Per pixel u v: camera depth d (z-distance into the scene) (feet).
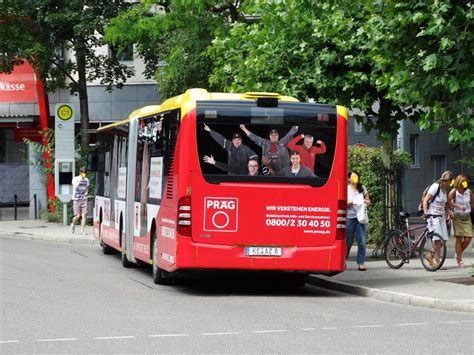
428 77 57.00
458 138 57.52
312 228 57.47
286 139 57.41
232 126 57.00
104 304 50.80
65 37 136.67
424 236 71.20
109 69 141.38
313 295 58.75
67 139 128.67
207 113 56.90
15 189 180.24
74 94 142.61
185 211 56.54
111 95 158.81
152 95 158.20
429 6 55.31
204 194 56.65
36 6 133.28
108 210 86.17
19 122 155.12
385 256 73.92
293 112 57.57
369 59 73.61
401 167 84.64
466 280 63.16
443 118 58.03
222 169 56.80
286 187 57.26
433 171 149.69
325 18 74.84
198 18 115.14
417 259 80.74
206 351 35.40
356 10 73.41
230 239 56.75
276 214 57.06
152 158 65.46
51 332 40.16
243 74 80.59
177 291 59.31
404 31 57.06
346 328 42.29
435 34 54.54
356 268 73.05
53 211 141.18
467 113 57.36
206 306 50.80
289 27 75.00
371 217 93.71
